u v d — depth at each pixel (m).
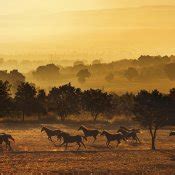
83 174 51.66
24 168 54.66
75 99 132.00
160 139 90.19
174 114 78.19
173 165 57.78
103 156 63.38
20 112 131.38
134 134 82.62
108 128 113.06
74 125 118.00
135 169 54.84
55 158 61.31
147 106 77.25
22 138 86.50
